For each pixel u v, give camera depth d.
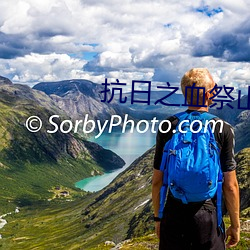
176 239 1.84
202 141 1.76
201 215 1.79
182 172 1.72
